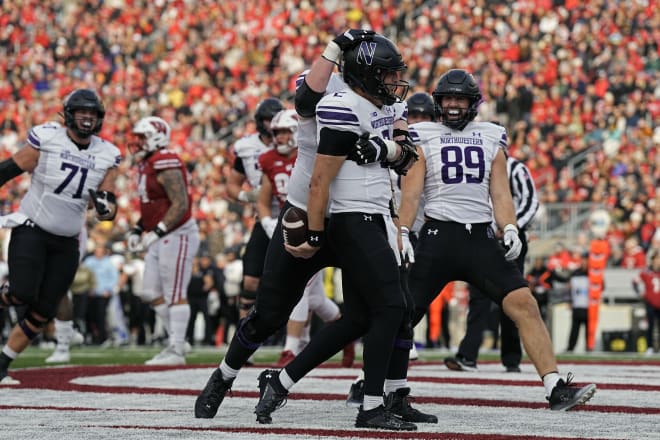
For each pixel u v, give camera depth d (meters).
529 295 18.75
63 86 96.75
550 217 65.62
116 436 13.88
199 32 97.12
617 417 16.92
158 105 92.12
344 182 15.12
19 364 32.38
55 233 24.08
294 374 15.66
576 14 82.81
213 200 76.81
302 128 15.38
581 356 44.62
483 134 19.92
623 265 62.59
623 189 66.75
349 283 15.58
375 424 14.99
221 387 16.30
